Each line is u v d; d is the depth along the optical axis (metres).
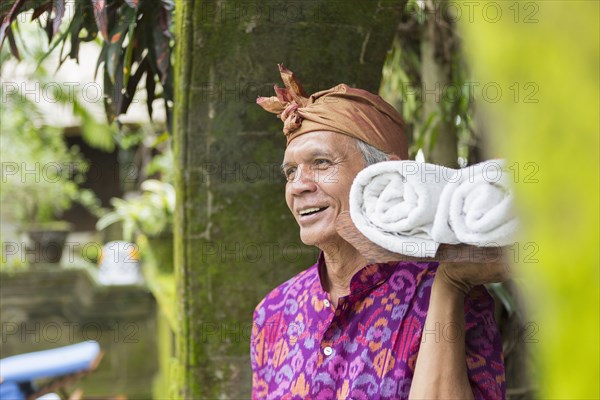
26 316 5.66
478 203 0.84
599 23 0.22
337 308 1.24
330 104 1.28
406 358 1.18
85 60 5.19
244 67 1.72
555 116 0.23
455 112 2.42
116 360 5.73
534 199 0.24
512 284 1.90
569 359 0.23
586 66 0.23
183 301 1.84
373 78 1.77
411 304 1.21
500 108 0.25
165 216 4.14
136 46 1.90
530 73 0.24
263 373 1.41
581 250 0.23
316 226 1.28
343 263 1.30
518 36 0.24
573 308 0.23
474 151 2.41
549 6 0.23
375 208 0.96
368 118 1.27
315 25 1.69
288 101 1.34
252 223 1.82
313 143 1.27
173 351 3.11
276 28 1.68
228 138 1.78
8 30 1.76
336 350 1.24
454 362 1.06
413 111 2.77
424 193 0.90
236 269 1.83
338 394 1.23
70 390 5.38
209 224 1.81
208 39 1.68
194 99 1.74
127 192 5.93
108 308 5.71
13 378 2.78
